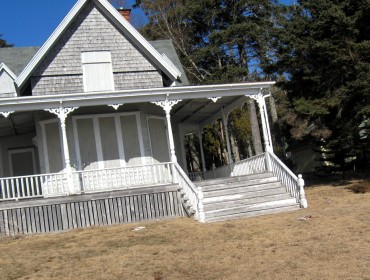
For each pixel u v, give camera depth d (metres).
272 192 16.95
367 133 26.14
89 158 19.41
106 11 20.25
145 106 20.56
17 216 15.70
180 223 15.05
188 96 18.48
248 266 9.28
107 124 19.84
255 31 37.72
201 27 42.88
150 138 20.59
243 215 15.69
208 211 15.55
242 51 41.09
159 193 16.91
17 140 22.61
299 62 22.67
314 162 39.75
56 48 19.72
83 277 9.41
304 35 22.77
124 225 15.73
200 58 40.62
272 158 18.42
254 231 12.66
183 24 42.91
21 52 22.70
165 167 20.83
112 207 16.44
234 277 8.62
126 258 10.66
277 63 23.61
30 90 20.09
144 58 20.61
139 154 20.02
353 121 22.08
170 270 9.45
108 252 11.48
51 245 12.99
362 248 9.86
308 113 20.86
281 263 9.28
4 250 12.69
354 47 20.00
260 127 45.50
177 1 43.16
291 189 16.89
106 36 20.36
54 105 17.12
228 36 38.88
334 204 16.77
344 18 19.80
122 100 17.78
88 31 20.20
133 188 17.19
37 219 15.80
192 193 15.86
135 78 20.36
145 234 13.55
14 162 22.45
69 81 19.64
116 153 19.73
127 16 25.38
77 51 19.92
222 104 22.08
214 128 44.31
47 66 19.47
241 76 39.34
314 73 22.09
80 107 19.05
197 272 9.17
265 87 19.30
